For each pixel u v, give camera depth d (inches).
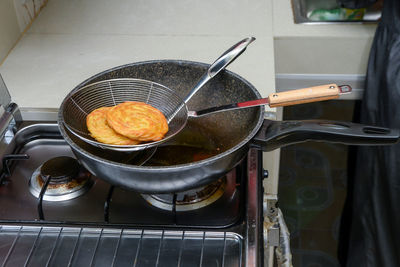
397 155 55.8
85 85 37.9
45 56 52.6
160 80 40.5
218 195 37.4
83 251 34.1
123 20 59.0
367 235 62.3
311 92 34.9
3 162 39.5
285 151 89.1
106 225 35.2
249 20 59.1
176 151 38.6
